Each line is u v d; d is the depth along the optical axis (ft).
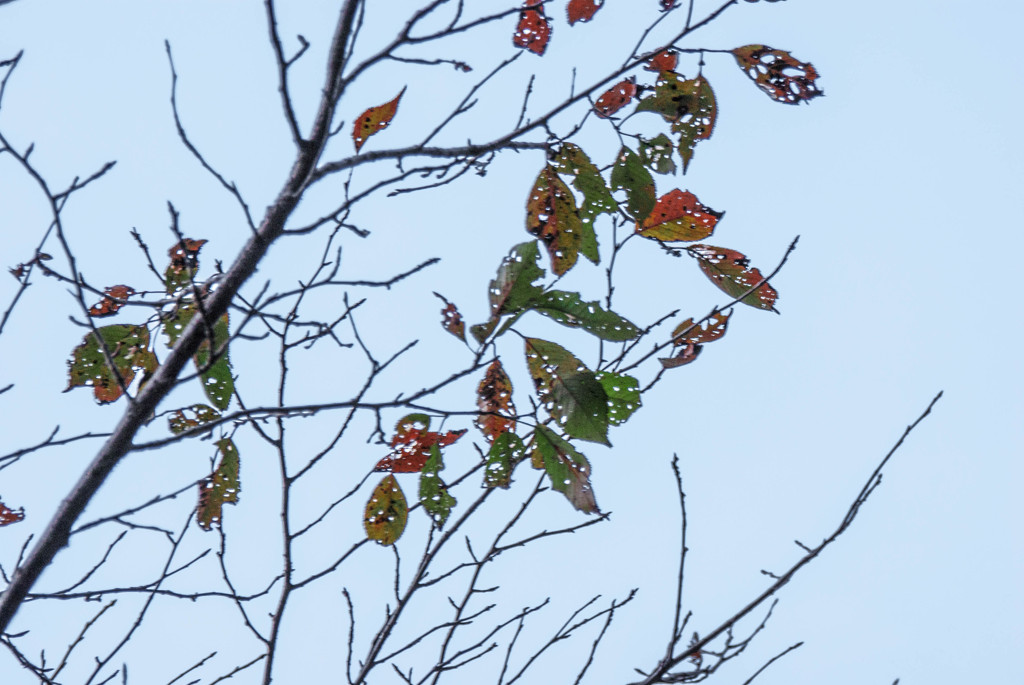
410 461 15.69
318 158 15.34
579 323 15.47
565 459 15.57
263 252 15.29
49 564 15.19
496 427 15.64
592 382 15.49
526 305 15.44
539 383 15.53
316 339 15.46
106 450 15.19
